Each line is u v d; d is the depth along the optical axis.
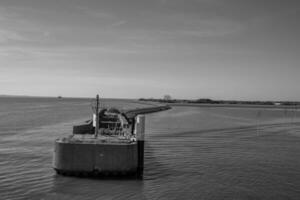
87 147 17.56
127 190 16.17
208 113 100.00
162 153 26.03
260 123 60.50
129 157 17.62
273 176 19.61
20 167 20.28
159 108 112.44
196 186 17.19
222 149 28.81
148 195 15.56
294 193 16.38
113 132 23.14
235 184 17.73
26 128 42.91
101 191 15.86
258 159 24.70
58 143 17.84
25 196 15.05
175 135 37.72
